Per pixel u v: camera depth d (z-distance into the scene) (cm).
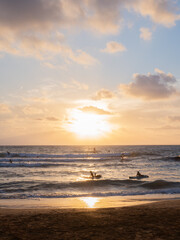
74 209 905
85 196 1452
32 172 2859
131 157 6000
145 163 4334
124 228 579
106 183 1889
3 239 495
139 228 576
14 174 2639
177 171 3033
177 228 571
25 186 1789
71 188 1731
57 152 9275
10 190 1631
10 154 5753
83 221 671
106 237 499
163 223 627
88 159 5003
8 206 1095
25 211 864
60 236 513
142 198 1366
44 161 4669
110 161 4800
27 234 533
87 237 502
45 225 625
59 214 788
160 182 1872
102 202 1223
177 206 929
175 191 1605
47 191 1617
